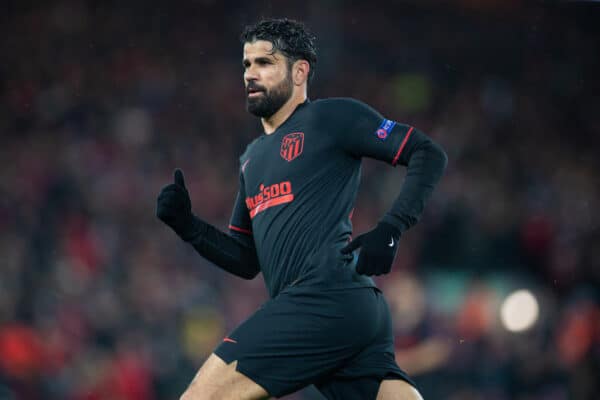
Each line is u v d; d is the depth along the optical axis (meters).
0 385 29.53
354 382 10.85
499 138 57.31
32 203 41.94
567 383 31.12
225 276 38.66
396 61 60.53
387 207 46.28
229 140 53.41
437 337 28.42
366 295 10.69
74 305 34.41
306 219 10.68
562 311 34.34
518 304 33.19
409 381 10.79
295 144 10.94
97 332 33.56
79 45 56.91
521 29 63.03
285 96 11.21
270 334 10.34
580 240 41.97
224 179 50.28
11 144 47.53
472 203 45.25
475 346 33.44
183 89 56.09
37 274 35.56
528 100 60.84
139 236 41.62
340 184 10.84
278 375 10.30
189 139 52.38
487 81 61.44
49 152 46.94
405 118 58.28
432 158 10.42
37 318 32.59
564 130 59.53
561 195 50.47
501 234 42.19
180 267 39.19
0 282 33.66
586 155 57.72
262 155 11.25
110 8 59.06
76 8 58.47
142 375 31.70
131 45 58.03
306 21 58.47
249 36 11.28
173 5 59.84
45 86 53.50
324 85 56.84
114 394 30.61
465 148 54.97
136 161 48.41
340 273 10.54
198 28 59.91
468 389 31.53
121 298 36.12
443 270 40.75
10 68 54.09
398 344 27.91
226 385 10.23
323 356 10.42
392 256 10.05
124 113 52.34
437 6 62.12
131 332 33.88
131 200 44.38
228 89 56.97
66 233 39.59
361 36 60.22
